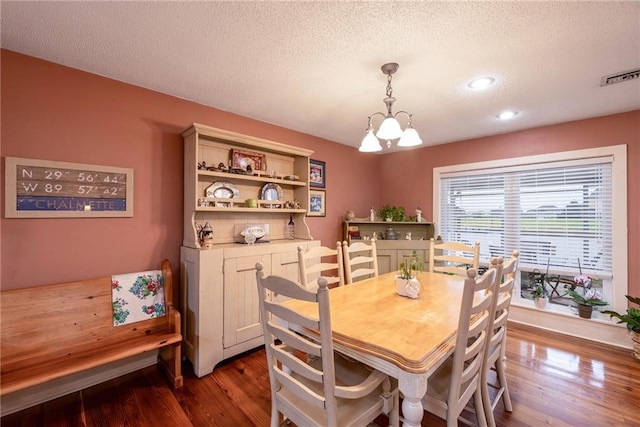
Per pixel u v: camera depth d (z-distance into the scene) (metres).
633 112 2.70
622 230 2.75
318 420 1.15
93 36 1.64
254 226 2.85
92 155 2.06
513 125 3.19
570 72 2.03
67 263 1.97
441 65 1.95
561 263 3.12
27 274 1.83
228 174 2.56
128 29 1.58
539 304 3.15
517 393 1.99
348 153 4.19
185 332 2.39
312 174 3.70
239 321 2.43
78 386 2.02
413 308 1.64
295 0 1.35
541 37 1.63
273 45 1.73
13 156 1.78
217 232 2.72
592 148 2.90
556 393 1.99
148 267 2.32
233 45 1.73
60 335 1.84
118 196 2.17
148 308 2.21
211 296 2.25
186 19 1.50
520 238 3.38
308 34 1.62
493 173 3.58
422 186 4.20
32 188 1.84
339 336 1.30
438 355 1.15
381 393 1.34
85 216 2.03
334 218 3.99
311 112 2.85
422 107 2.68
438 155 4.04
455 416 1.21
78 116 2.01
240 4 1.38
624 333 2.67
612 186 2.81
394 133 1.80
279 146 2.89
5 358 1.66
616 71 2.01
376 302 1.74
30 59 1.84
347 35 1.63
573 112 2.78
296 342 1.12
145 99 2.31
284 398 1.30
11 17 1.47
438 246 2.72
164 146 2.41
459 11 1.43
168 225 2.43
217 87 2.30
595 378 2.16
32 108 1.84
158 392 2.00
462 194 3.86
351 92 2.38
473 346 1.29
